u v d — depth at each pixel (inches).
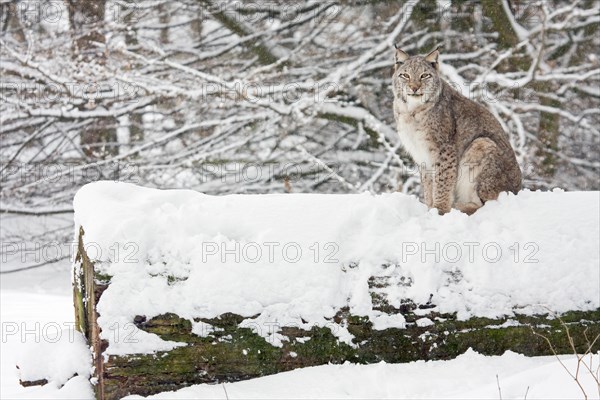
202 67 978.1
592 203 342.6
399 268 308.3
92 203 323.0
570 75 820.0
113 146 1021.8
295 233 311.7
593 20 915.4
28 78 908.0
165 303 292.2
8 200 972.6
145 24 1029.8
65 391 295.9
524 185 850.8
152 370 291.3
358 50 982.4
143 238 300.5
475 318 307.4
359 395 283.9
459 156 462.3
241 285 297.6
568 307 311.7
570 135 1021.8
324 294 299.4
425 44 961.5
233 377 296.8
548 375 270.8
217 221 312.8
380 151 948.6
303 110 872.3
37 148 1099.3
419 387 284.2
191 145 909.2
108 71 836.6
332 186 954.1
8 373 373.4
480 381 288.2
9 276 948.0
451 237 318.7
